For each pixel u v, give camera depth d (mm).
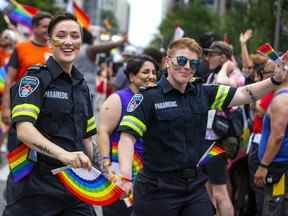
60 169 4902
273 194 6809
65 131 5191
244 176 8055
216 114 7152
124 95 6688
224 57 8180
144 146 5473
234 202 8078
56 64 5211
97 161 6617
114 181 5320
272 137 6641
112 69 16844
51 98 5152
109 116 6645
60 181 5160
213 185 7316
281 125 6590
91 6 89312
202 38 9188
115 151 6652
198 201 5406
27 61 8422
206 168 7219
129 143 5398
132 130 5367
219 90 5496
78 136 5250
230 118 7238
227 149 7258
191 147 5375
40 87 5109
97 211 8859
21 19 16156
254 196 8055
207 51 8266
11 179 5293
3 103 9375
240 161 8023
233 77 8133
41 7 38312
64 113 5176
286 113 6574
